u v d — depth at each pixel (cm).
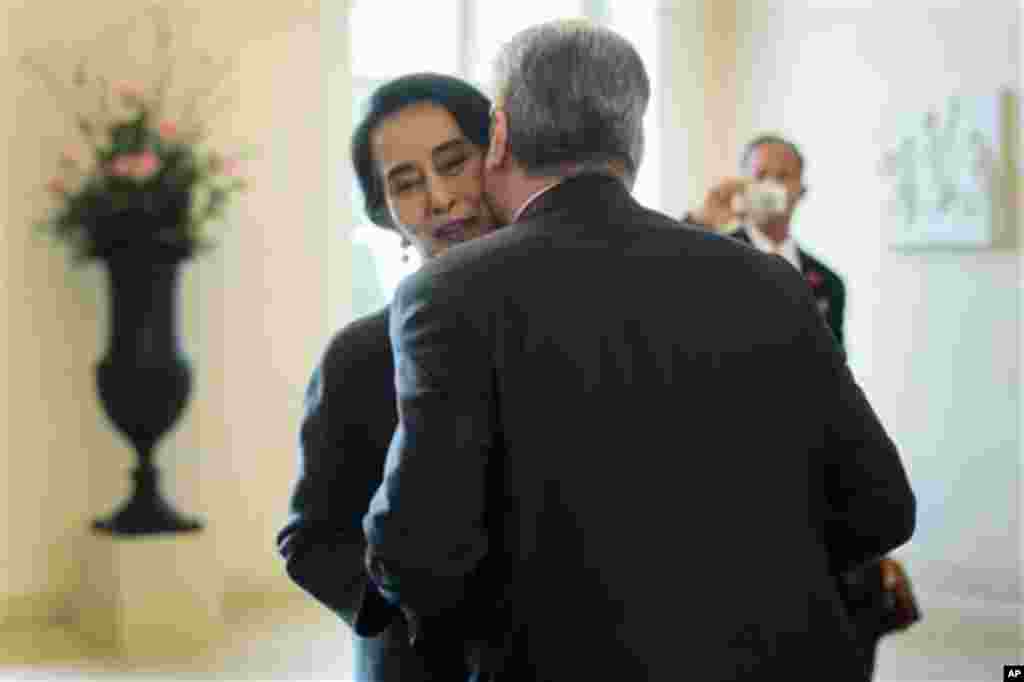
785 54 1307
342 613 330
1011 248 1149
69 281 1097
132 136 1039
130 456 1115
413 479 282
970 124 1170
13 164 1081
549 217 309
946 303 1191
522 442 291
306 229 1184
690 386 297
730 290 308
